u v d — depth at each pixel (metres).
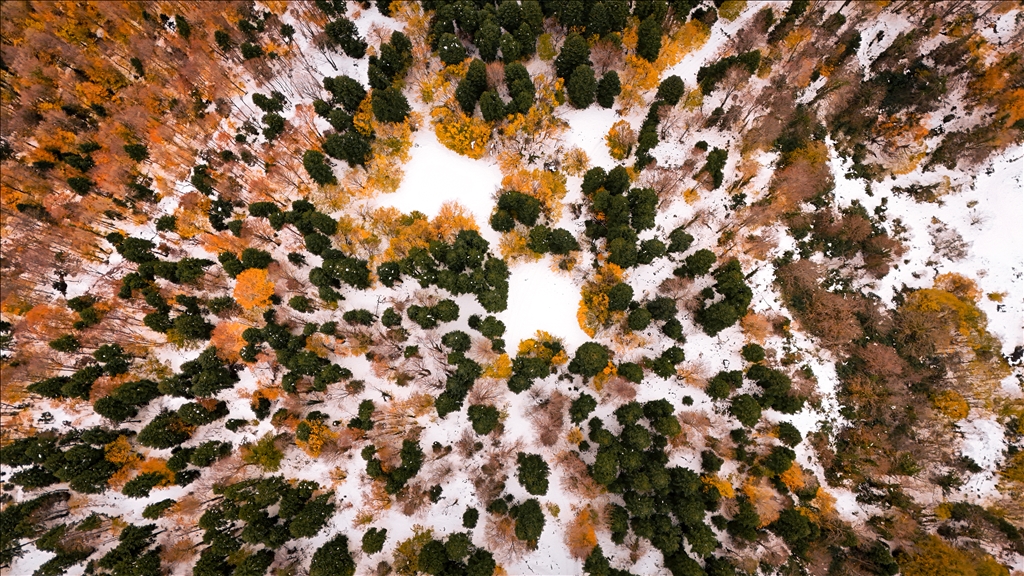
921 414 48.12
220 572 44.16
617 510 45.38
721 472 48.22
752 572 45.22
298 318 50.72
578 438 47.75
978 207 52.19
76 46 52.19
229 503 45.31
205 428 49.59
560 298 51.16
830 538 45.16
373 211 51.66
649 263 50.25
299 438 46.09
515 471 48.69
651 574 47.44
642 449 45.53
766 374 47.22
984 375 48.47
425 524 48.31
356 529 48.28
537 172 51.00
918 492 48.09
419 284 50.50
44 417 49.72
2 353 50.50
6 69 52.50
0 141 52.44
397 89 52.62
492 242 52.03
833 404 49.56
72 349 48.31
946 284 51.25
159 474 47.12
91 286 52.59
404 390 49.72
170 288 50.41
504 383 49.06
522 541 45.88
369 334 49.06
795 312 51.03
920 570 43.66
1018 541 44.81
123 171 51.62
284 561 47.16
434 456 48.75
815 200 52.91
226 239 50.47
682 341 50.16
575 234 52.28
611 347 50.16
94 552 47.88
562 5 52.22
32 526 46.34
